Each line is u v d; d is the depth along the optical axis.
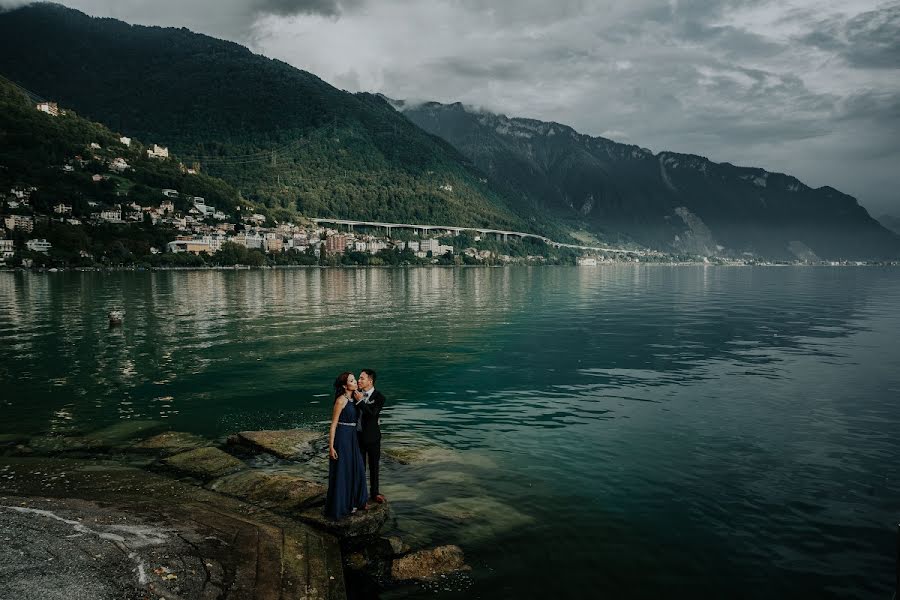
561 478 12.45
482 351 31.47
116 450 14.12
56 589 6.90
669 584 8.33
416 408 18.88
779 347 32.84
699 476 12.59
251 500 10.97
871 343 34.50
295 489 11.27
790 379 23.59
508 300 73.25
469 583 8.33
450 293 87.62
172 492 11.11
